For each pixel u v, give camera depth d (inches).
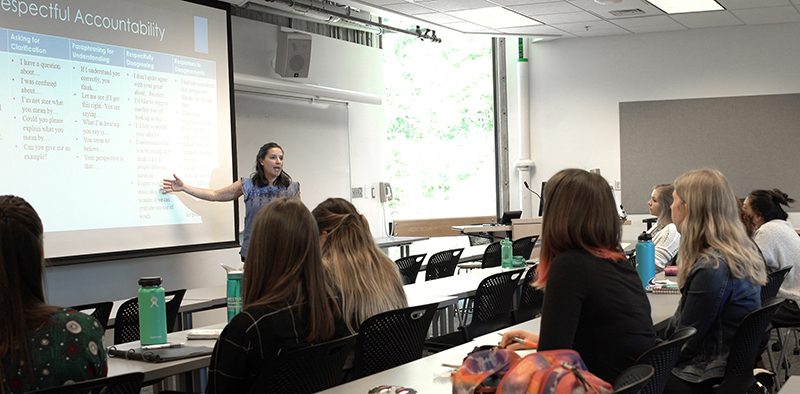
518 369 45.9
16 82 162.6
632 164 333.1
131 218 187.3
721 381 88.1
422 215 342.3
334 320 74.7
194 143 205.0
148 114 192.1
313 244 71.1
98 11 180.1
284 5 253.1
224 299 132.5
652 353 61.5
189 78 203.8
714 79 319.0
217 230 211.2
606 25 305.4
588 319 65.9
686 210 95.4
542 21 293.0
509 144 353.1
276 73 265.3
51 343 56.9
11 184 161.6
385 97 332.2
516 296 163.6
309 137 278.4
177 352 80.6
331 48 290.8
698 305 89.4
